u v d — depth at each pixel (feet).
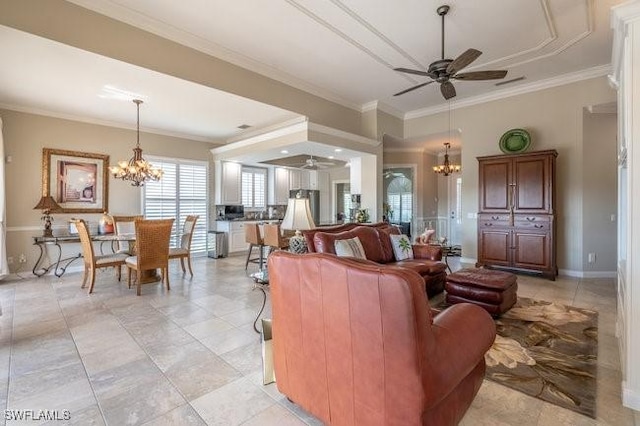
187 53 12.69
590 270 16.28
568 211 16.51
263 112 17.07
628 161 5.95
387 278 3.90
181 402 6.07
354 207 22.71
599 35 12.68
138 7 10.78
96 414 5.72
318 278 4.75
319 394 5.00
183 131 21.70
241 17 11.38
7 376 6.98
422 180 28.63
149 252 13.48
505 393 6.34
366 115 21.02
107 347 8.39
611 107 15.60
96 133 18.47
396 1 10.61
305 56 14.37
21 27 9.09
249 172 27.61
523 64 15.21
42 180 16.66
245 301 12.35
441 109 21.15
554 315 10.70
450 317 4.86
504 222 16.76
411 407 3.92
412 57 14.53
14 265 15.96
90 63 11.11
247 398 6.20
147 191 20.58
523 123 17.79
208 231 23.53
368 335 4.18
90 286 13.51
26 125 16.15
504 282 10.60
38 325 9.89
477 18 11.59
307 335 5.08
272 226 16.62
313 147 18.86
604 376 6.97
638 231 5.85
